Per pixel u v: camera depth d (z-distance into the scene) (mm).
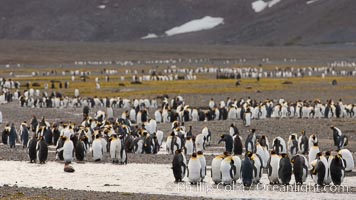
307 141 62812
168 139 64188
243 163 45719
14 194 42344
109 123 75875
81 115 109438
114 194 42625
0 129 85625
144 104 119375
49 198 40969
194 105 122188
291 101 121375
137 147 64812
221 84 168625
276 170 46344
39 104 127125
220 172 46719
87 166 55438
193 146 60312
